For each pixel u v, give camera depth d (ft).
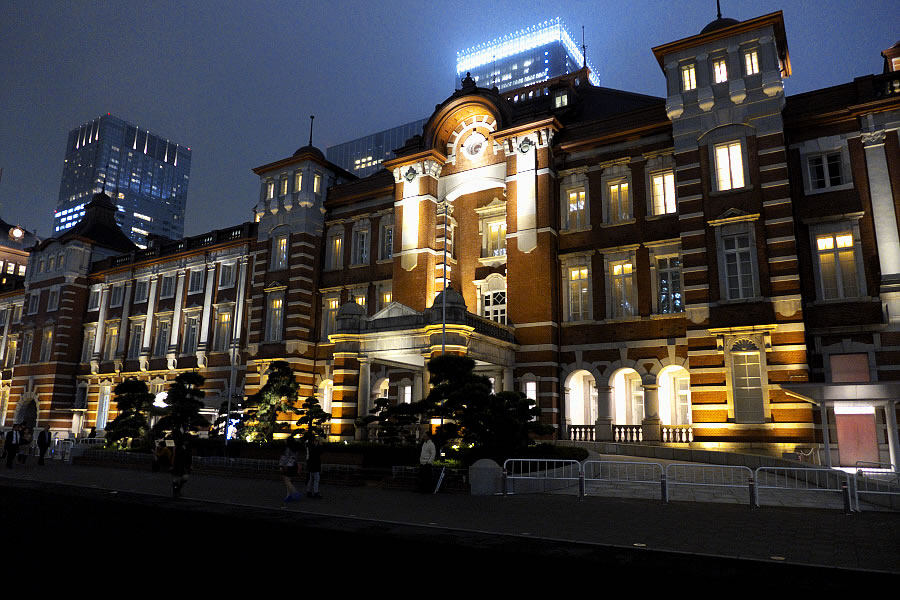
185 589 24.03
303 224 122.83
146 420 108.06
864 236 78.69
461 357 65.82
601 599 22.75
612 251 94.17
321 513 44.47
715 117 86.22
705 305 82.69
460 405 63.93
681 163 87.71
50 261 177.58
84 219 185.37
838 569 27.25
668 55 91.76
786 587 24.36
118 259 166.71
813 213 81.66
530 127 100.89
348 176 133.18
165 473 82.89
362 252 122.31
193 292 146.82
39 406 163.53
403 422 70.69
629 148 96.22
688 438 82.12
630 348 90.58
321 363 119.55
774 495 53.62
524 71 482.69
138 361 153.69
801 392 62.95
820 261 81.00
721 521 40.19
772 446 74.74
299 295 119.85
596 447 85.97
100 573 26.61
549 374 92.68
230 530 37.45
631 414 95.76
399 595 23.29
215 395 133.69
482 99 107.45
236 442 88.28
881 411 70.95
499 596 23.18
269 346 120.57
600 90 115.24
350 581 25.32
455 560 29.09
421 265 107.34
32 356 171.01
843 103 82.79
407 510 45.91
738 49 86.48
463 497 54.34
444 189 111.55
